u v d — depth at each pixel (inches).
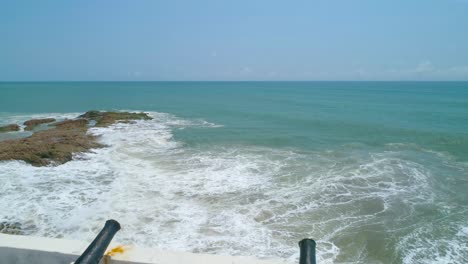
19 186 429.1
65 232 313.9
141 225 326.6
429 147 727.7
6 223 327.0
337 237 315.0
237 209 368.5
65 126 933.2
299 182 462.0
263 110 1526.8
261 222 339.9
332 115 1328.7
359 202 396.8
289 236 313.6
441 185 467.2
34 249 111.3
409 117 1274.6
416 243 310.2
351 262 279.3
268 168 527.2
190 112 1418.6
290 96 2741.1
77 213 351.9
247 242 300.7
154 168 519.2
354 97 2620.6
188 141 747.4
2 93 2800.2
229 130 916.6
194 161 565.0
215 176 480.1
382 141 787.4
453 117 1275.8
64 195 400.5
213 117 1235.9
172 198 395.9
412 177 498.0
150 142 724.7
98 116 1109.7
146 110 1502.2
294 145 722.8
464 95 2938.0
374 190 438.6
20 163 523.8
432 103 1987.0
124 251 111.8
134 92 3235.7
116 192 412.2
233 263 107.3
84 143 650.2
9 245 113.0
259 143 739.4
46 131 812.0
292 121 1129.4
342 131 925.2
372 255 290.5
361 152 663.8
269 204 383.9
